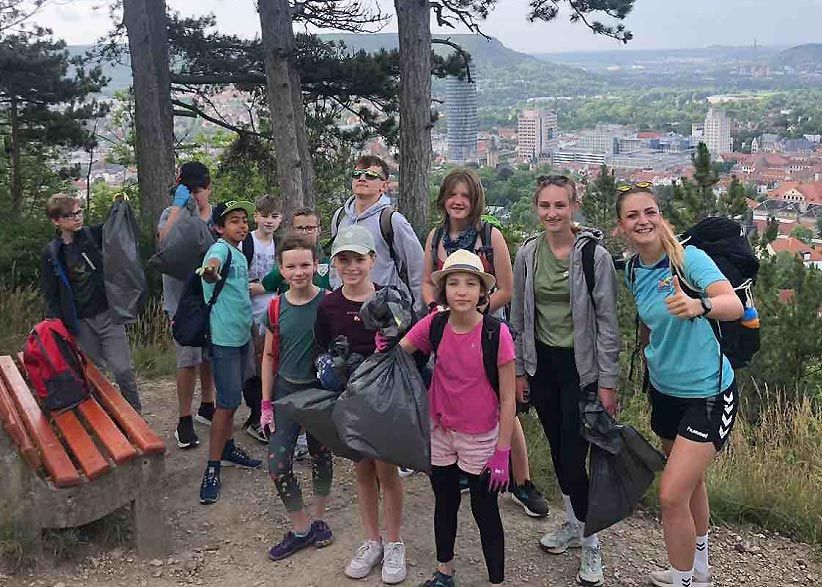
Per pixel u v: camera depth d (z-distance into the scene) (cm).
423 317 323
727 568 345
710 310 260
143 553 334
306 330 340
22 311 702
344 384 310
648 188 286
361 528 364
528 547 351
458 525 368
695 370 277
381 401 283
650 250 287
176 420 511
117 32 1223
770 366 679
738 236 287
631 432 298
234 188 1588
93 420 358
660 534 369
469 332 288
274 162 1544
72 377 377
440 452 297
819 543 368
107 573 323
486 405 289
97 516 323
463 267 279
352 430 284
